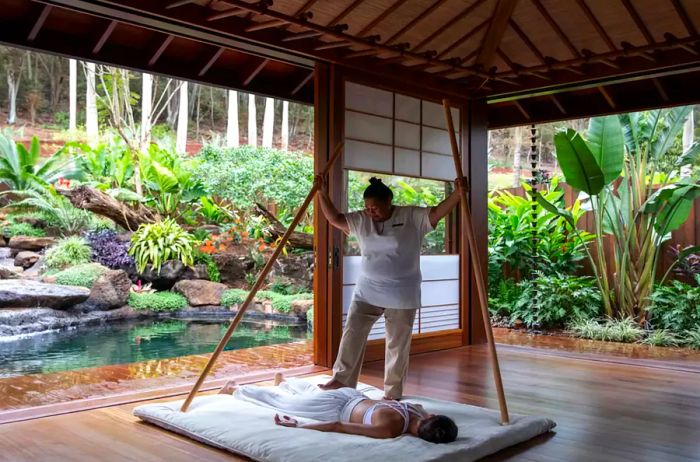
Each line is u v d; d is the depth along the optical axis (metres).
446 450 2.29
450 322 5.08
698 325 5.58
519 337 5.82
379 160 4.58
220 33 3.71
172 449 2.44
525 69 4.65
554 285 6.30
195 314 8.17
